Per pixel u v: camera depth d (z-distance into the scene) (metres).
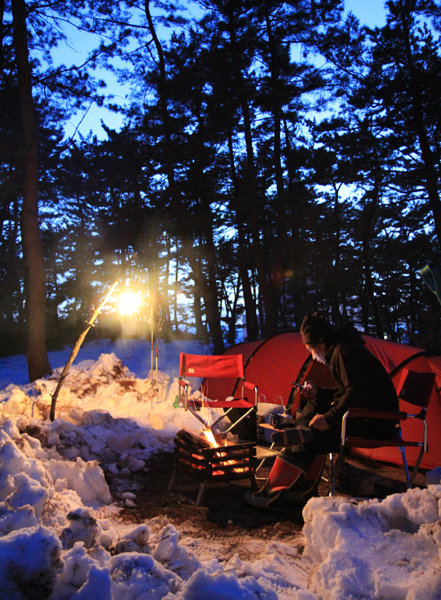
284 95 18.16
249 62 17.58
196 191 24.34
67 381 7.49
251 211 16.03
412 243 25.56
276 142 18.70
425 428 3.89
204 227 21.25
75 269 31.30
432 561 2.22
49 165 23.81
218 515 3.53
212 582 1.99
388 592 2.05
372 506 2.67
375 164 21.77
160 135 21.30
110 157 28.78
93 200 30.25
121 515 3.49
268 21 17.72
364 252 26.39
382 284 31.89
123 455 4.51
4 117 14.46
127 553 2.15
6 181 13.61
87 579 1.83
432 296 22.61
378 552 2.33
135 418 5.81
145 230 27.34
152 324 7.80
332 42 18.50
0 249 23.70
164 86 16.94
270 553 2.80
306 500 3.69
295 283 20.28
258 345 6.97
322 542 2.58
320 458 3.73
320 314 4.03
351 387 3.64
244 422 5.41
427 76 18.20
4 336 21.89
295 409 5.40
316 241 29.78
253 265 24.48
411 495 2.60
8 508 2.51
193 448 3.86
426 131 19.69
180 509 3.64
